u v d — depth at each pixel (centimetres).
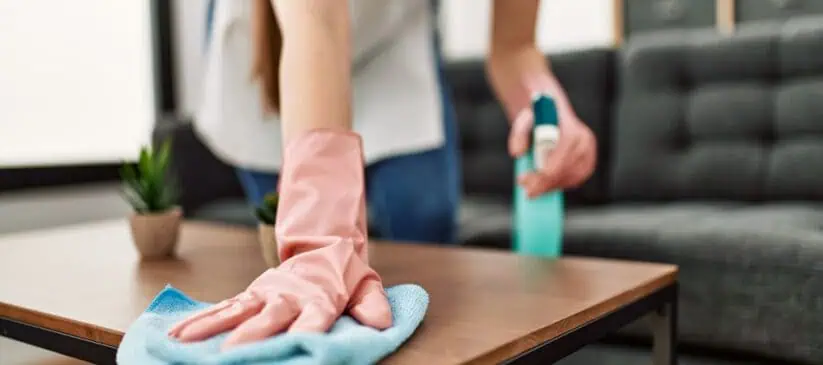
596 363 134
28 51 203
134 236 101
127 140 231
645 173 184
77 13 215
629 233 133
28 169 193
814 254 113
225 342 49
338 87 65
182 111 242
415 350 52
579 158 102
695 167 178
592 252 136
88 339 67
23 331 73
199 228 133
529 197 103
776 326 117
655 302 80
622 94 192
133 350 52
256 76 99
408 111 122
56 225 201
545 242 104
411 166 125
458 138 209
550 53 203
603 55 196
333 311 52
